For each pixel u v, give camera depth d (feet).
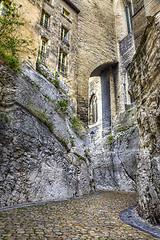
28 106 22.33
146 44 14.93
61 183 23.59
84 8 58.18
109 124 59.41
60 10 46.37
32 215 12.94
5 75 20.59
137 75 17.62
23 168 18.61
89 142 38.27
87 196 27.22
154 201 11.96
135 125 45.73
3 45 22.68
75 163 29.07
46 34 39.37
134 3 36.22
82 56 50.78
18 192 17.24
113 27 66.69
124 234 9.86
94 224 11.80
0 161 16.71
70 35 46.85
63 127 28.68
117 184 43.93
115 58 61.98
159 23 12.40
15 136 18.99
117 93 60.95
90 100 75.41
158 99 12.00
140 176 15.89
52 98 27.99
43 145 22.47
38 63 31.19
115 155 47.62
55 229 10.14
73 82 43.52
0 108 18.94
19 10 29.09
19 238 8.37
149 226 11.43
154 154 12.81
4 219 11.34
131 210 17.04
